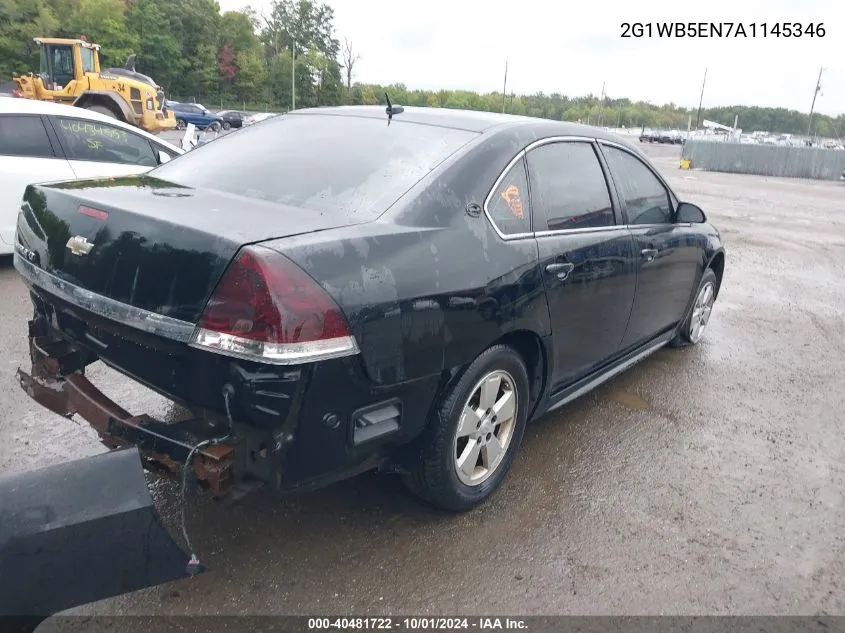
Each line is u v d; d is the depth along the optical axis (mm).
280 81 88750
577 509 3430
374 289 2510
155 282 2467
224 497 2434
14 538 2113
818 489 3818
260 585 2744
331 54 102188
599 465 3875
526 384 3438
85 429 3828
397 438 2771
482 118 3604
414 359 2682
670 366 5555
